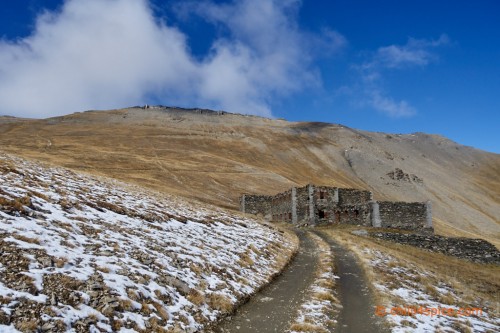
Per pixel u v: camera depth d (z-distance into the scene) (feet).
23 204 51.26
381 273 74.33
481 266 122.42
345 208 175.22
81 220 55.47
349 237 128.77
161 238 61.93
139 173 299.38
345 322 45.75
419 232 168.55
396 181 558.15
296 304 50.80
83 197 70.95
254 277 61.16
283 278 67.05
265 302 50.93
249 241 86.38
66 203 60.44
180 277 47.57
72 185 80.79
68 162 300.81
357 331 42.88
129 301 36.01
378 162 621.72
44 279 34.12
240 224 110.42
